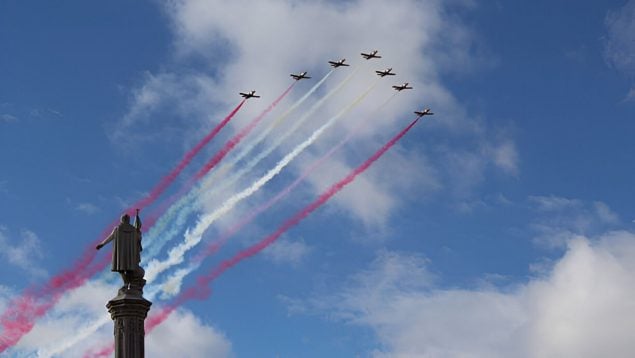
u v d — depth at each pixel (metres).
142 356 77.00
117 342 76.69
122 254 77.81
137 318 77.25
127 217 79.12
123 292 78.00
